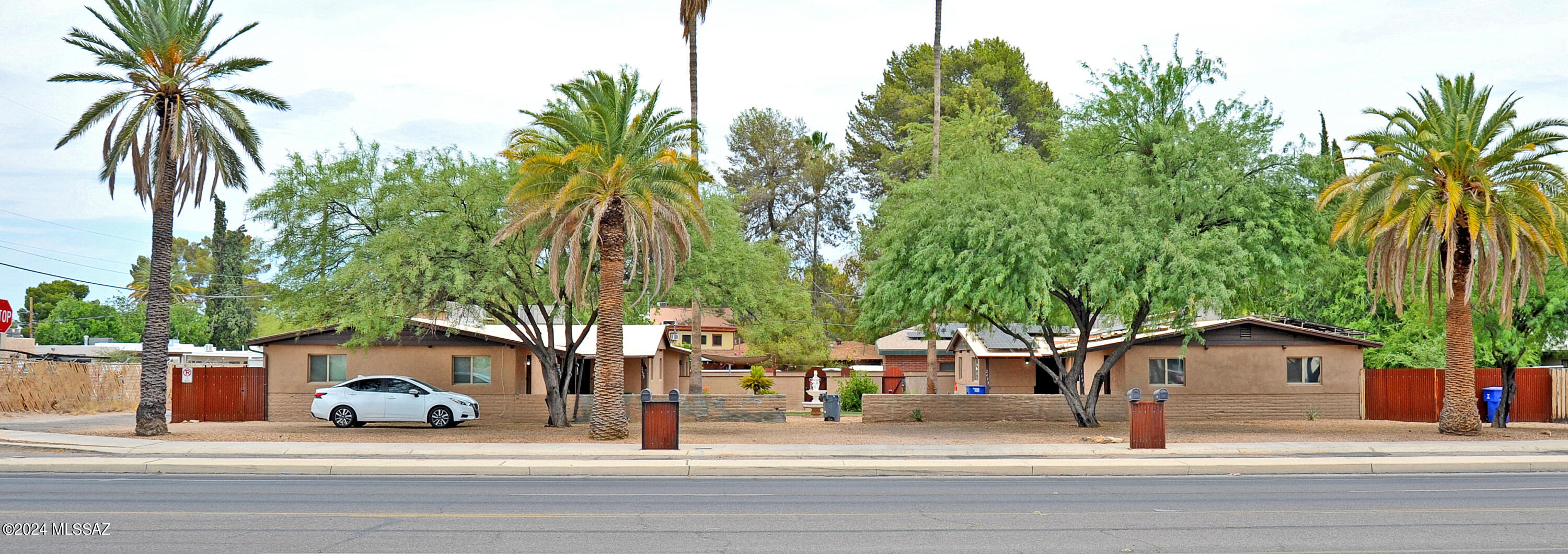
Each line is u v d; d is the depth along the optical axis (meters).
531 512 13.18
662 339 44.56
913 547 10.50
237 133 27.02
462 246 26.58
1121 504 14.24
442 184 27.22
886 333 63.91
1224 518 12.70
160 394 26.52
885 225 32.91
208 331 84.94
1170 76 28.73
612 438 25.45
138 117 25.59
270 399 33.84
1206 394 34.66
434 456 21.66
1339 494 15.51
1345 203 25.84
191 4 26.72
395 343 33.97
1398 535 11.29
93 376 40.16
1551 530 11.65
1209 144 27.52
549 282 28.11
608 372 25.69
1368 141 26.23
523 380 36.31
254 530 11.46
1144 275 27.03
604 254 25.69
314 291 28.80
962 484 17.34
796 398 50.81
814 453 22.06
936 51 41.16
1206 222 28.09
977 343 44.06
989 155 28.72
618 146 25.55
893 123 64.75
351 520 12.34
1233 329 34.91
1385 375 34.41
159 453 22.03
